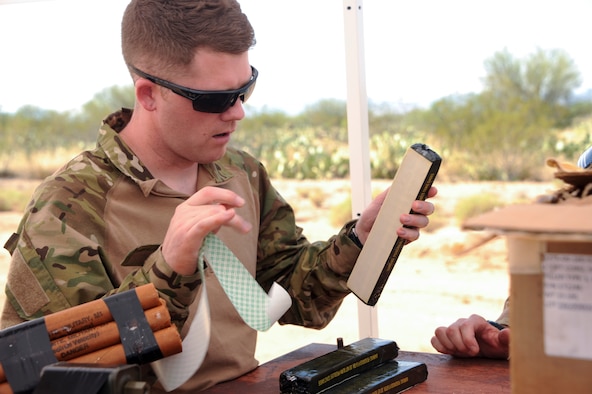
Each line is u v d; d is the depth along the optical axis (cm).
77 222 151
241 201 125
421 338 507
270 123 821
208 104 151
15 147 897
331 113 800
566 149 695
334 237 182
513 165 716
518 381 85
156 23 149
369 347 142
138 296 114
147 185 160
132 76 159
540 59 695
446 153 741
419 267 644
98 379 97
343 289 174
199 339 117
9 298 144
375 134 770
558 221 78
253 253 180
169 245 123
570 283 83
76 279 141
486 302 564
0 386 104
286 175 818
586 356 82
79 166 158
